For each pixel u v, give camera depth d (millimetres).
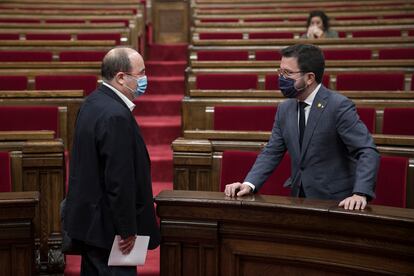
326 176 3248
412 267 2762
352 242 2883
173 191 3334
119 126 2945
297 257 3043
